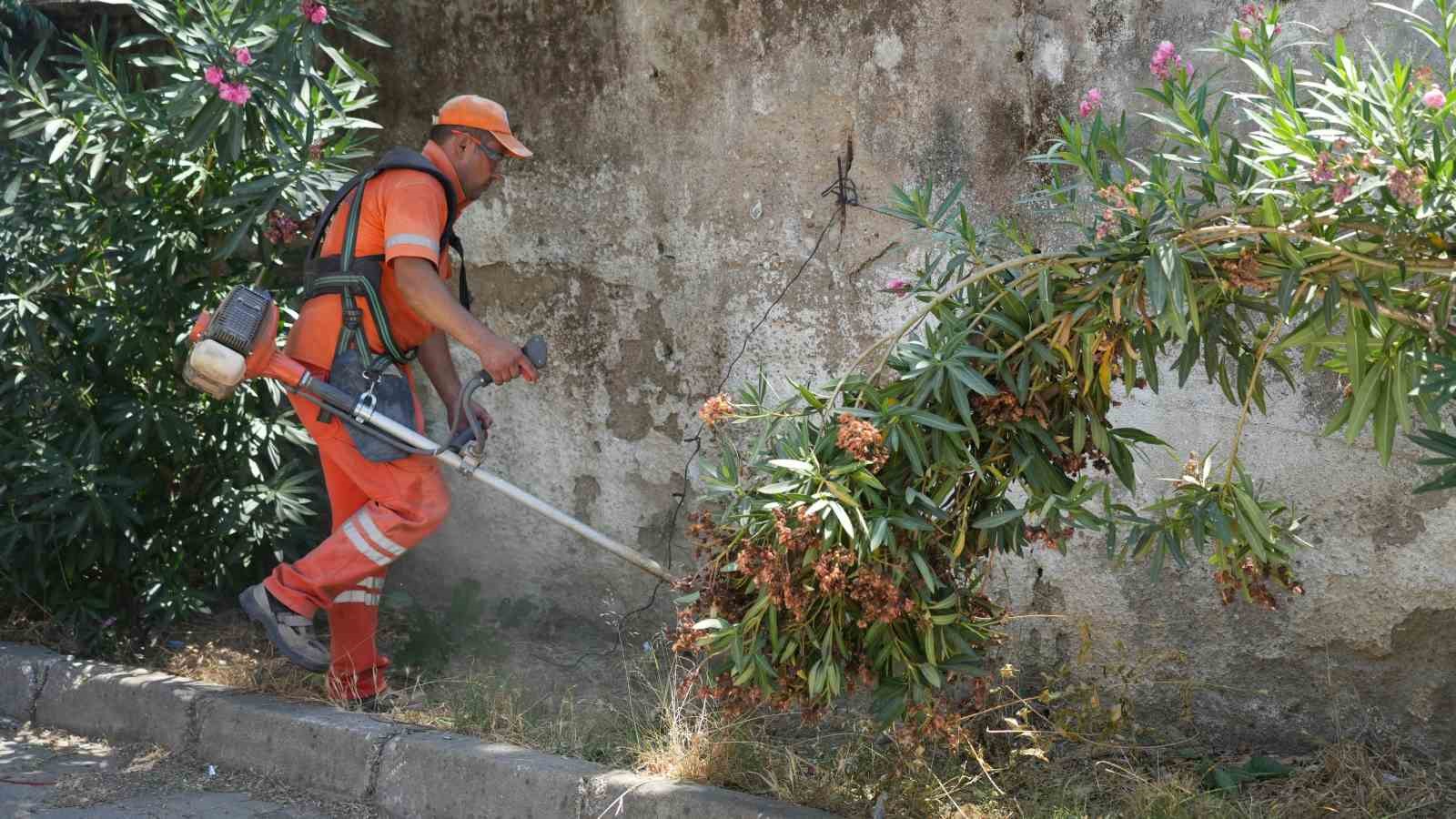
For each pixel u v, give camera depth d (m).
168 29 4.09
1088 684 3.90
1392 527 3.51
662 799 3.14
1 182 4.53
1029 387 2.86
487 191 4.84
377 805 3.50
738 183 4.39
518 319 4.86
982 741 3.64
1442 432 2.55
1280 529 2.91
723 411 2.97
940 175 4.04
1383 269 2.48
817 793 3.18
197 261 4.48
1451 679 3.49
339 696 3.87
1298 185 2.58
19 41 5.12
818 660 2.97
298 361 3.67
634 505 4.68
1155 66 2.76
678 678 4.04
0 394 4.48
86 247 4.50
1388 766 3.48
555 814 3.25
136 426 4.38
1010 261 2.78
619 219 4.62
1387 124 2.38
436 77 4.88
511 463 4.91
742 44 4.32
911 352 2.82
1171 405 3.75
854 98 4.16
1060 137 3.83
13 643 4.38
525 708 3.85
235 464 4.60
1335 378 3.53
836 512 2.71
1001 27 3.91
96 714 4.02
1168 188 2.55
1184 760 3.62
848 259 4.21
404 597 5.06
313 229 4.43
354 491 3.88
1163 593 3.81
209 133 3.96
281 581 3.67
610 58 4.55
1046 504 2.78
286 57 3.97
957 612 2.92
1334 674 3.63
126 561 4.49
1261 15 2.81
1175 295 2.48
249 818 3.38
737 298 4.42
